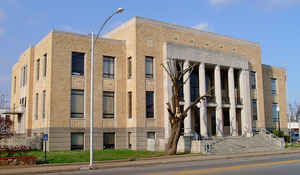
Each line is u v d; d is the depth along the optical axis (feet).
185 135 113.09
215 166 65.46
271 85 163.22
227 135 129.39
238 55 133.18
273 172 53.93
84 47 106.52
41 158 77.30
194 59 119.34
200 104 118.42
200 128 118.83
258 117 142.31
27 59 125.70
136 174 52.29
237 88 136.15
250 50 144.97
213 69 133.39
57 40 101.45
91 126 68.95
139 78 108.88
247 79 134.62
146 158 81.35
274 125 159.94
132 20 112.47
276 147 117.60
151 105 111.34
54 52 100.37
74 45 104.53
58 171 60.34
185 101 115.34
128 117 111.04
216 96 123.85
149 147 105.60
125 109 111.86
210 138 116.06
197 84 132.26
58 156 81.15
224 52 128.57
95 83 106.83
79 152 91.66
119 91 111.45
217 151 100.42
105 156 83.97
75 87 103.30
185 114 93.20
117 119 109.60
